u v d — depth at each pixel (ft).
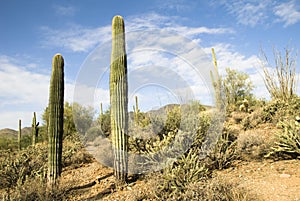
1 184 18.97
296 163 14.64
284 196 11.03
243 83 48.32
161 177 14.43
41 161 23.25
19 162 21.59
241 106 37.32
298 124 17.48
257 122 26.68
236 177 13.96
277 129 22.54
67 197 15.58
